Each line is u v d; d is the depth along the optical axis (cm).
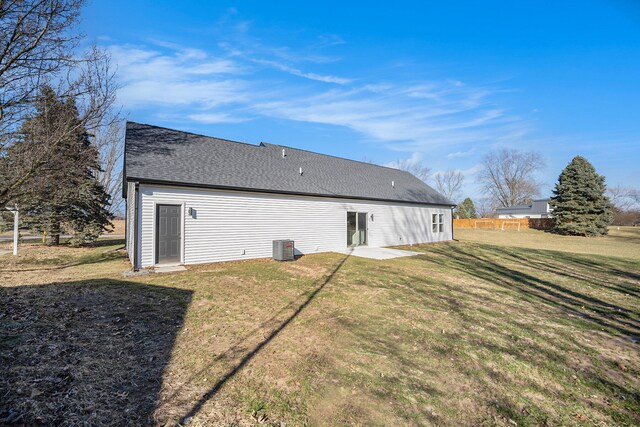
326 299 725
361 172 2152
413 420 305
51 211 1733
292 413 308
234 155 1491
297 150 1967
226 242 1189
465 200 5875
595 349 496
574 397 360
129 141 1194
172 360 409
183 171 1134
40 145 865
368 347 473
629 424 313
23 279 850
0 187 885
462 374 402
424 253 1653
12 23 831
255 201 1279
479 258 1526
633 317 664
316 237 1520
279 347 462
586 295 845
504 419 314
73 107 957
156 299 673
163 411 301
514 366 429
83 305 611
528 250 1917
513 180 5712
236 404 319
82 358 397
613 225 4388
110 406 304
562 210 3131
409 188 2302
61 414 286
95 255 1448
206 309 623
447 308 682
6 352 397
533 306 724
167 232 1055
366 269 1120
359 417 306
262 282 875
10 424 267
